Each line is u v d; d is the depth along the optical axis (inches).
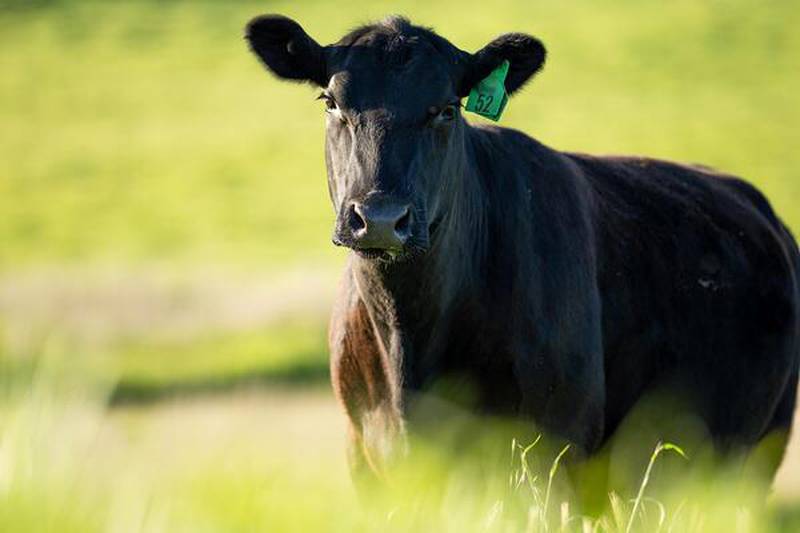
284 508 273.4
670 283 553.0
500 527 319.0
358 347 486.3
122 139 4488.2
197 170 4114.2
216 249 3065.9
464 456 465.1
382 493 485.1
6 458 276.1
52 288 1892.2
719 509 349.7
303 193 3818.9
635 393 540.4
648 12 5536.4
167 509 262.1
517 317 478.6
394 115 445.7
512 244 487.5
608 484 526.0
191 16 5890.8
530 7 5654.5
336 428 922.1
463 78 477.1
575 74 4886.8
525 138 525.3
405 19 479.5
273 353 1550.2
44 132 4574.3
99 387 314.2
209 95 5027.1
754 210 623.5
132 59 5398.6
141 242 3230.8
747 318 581.0
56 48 5502.0
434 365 473.7
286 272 2220.7
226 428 386.6
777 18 5393.7
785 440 617.9
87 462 281.1
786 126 4252.0
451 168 460.8
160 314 1753.2
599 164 575.8
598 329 507.5
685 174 606.9
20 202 3774.6
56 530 261.0
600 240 528.4
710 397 566.3
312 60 477.4
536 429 480.1
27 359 333.7
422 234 432.5
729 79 4803.2
